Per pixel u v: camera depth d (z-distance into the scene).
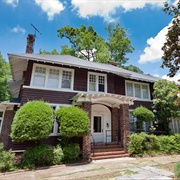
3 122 10.06
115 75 13.88
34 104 7.83
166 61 7.18
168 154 10.12
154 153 9.81
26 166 6.77
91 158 8.37
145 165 7.14
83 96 9.39
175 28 6.57
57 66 10.93
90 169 6.54
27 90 9.53
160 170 6.20
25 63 10.61
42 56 10.66
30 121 7.02
